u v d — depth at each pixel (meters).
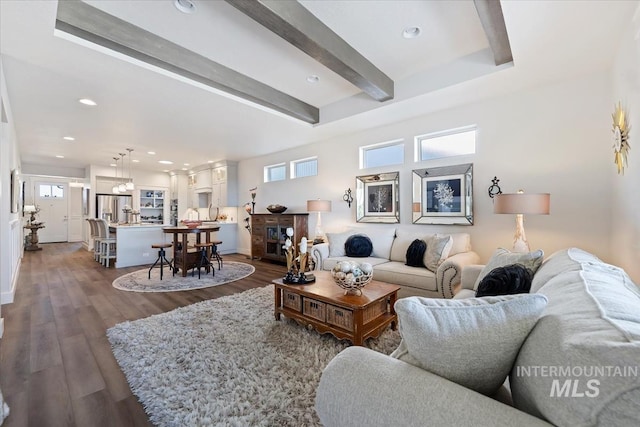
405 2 2.18
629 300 0.85
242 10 2.01
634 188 2.12
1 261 3.20
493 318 0.80
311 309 2.59
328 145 5.34
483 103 3.54
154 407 1.59
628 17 1.97
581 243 2.95
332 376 0.88
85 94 3.23
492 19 2.16
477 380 0.81
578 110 2.96
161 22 2.40
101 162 7.77
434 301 0.87
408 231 4.04
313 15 2.31
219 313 3.00
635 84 2.01
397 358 0.91
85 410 1.59
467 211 3.67
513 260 1.97
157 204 9.46
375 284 2.74
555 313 0.81
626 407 0.51
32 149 6.09
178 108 3.68
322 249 4.15
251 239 6.52
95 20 2.26
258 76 3.36
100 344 2.35
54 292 3.84
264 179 6.85
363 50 2.84
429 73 3.23
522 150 3.29
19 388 1.77
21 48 2.34
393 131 4.39
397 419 0.72
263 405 1.60
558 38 2.24
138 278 4.62
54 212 9.92
